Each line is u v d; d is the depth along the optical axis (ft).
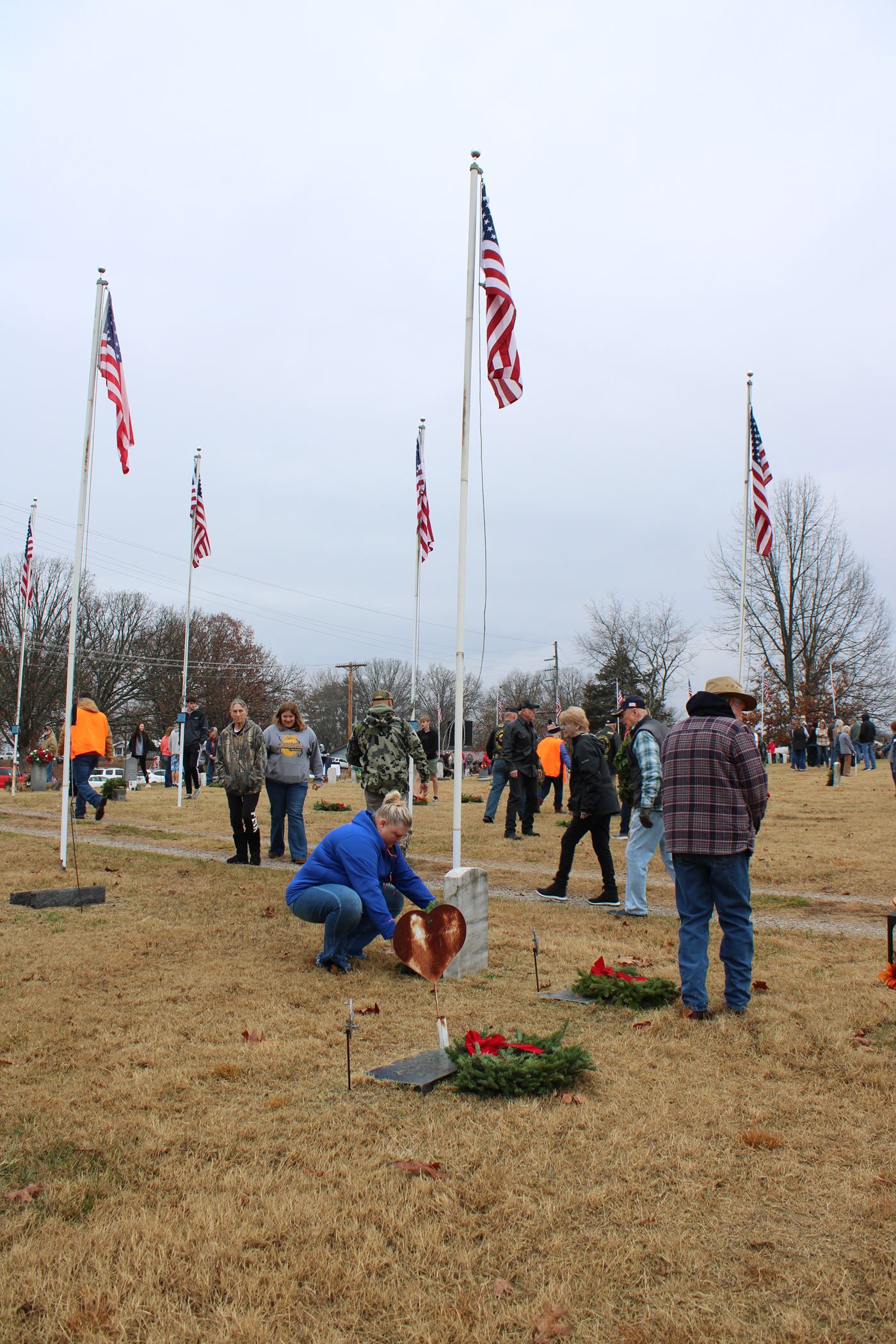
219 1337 9.03
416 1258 10.36
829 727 123.24
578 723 32.09
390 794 23.49
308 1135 13.28
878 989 20.36
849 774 95.55
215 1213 11.12
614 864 41.29
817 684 151.94
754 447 55.52
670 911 31.68
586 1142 13.04
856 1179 12.05
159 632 219.00
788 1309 9.45
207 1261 10.23
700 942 18.94
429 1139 13.20
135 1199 11.48
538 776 49.01
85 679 193.88
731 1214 11.27
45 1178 12.03
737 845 18.61
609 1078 15.44
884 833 48.70
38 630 181.88
